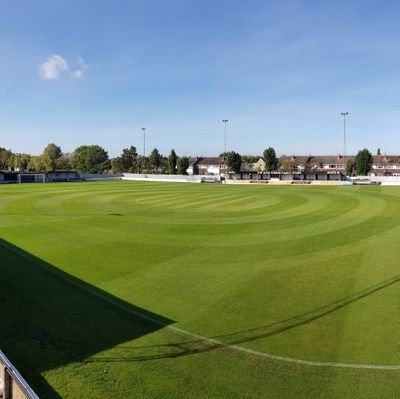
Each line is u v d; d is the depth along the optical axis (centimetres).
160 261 1480
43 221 2419
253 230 2053
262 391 658
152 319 963
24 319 968
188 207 3050
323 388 663
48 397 650
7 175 6794
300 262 1431
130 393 658
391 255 1505
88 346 825
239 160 8825
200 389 666
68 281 1266
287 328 899
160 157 11025
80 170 11969
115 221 2392
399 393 644
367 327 897
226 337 861
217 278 1266
